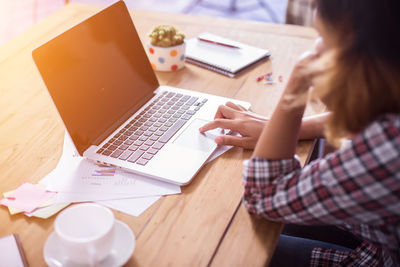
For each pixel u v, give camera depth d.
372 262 0.86
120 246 0.67
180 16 1.56
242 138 0.93
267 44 1.39
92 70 0.95
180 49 1.21
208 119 1.01
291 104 0.75
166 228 0.74
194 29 1.47
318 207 0.65
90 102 0.93
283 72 1.25
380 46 0.53
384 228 0.70
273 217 0.72
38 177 0.84
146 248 0.70
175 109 1.04
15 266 0.65
